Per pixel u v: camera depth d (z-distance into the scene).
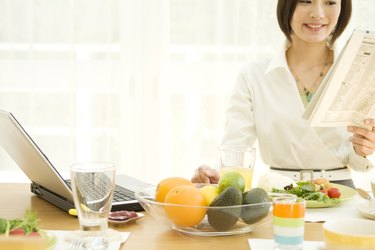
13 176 2.93
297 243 1.04
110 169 1.10
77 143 2.93
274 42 2.81
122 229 1.23
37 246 0.90
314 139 2.09
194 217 1.14
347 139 2.12
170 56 2.88
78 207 1.10
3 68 2.87
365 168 2.03
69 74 2.88
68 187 1.32
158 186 1.25
